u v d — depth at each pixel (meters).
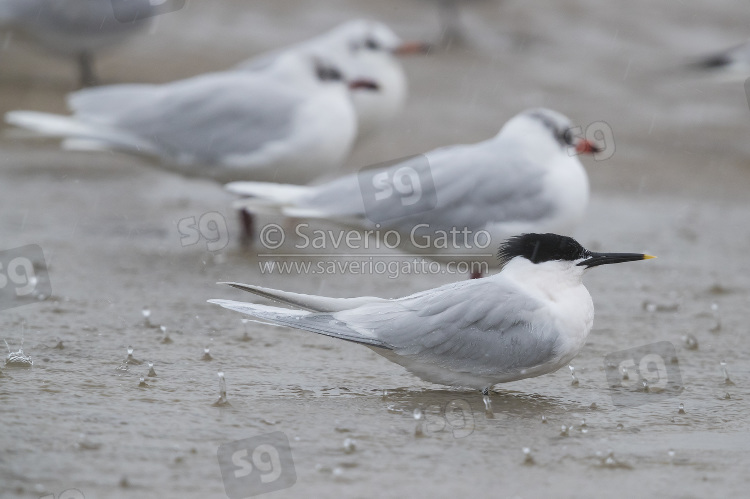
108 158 17.98
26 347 9.77
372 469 7.40
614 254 9.23
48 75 21.83
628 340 10.88
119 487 6.92
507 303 9.04
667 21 28.16
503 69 24.08
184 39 24.66
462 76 23.39
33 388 8.66
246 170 14.34
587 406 8.98
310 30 26.00
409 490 7.07
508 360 8.99
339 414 8.49
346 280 12.78
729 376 9.82
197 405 8.52
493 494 7.04
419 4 28.20
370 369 9.79
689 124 21.62
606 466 7.59
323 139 14.27
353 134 14.77
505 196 11.90
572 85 23.38
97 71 21.97
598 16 28.20
